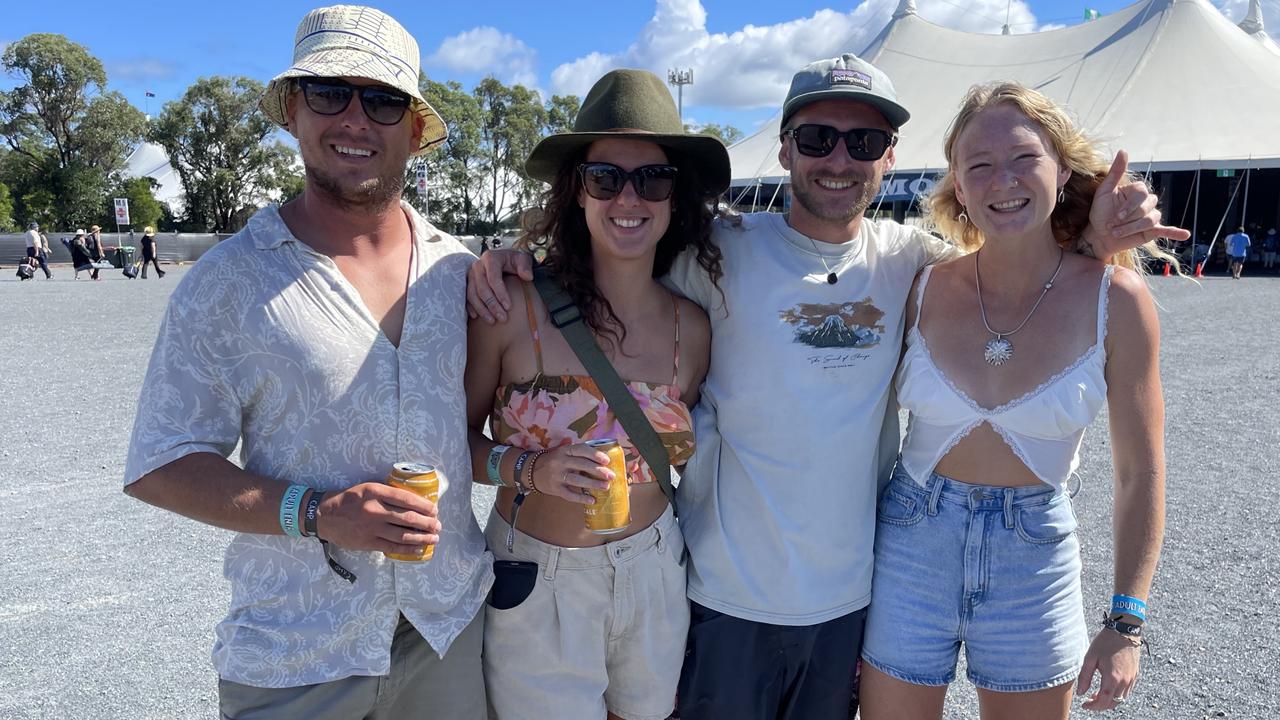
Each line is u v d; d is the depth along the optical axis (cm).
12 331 1257
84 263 2578
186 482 161
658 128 205
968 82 2767
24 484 527
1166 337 1176
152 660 323
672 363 220
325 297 171
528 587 200
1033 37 2875
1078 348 202
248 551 172
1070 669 207
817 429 217
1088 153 212
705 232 227
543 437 202
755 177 2516
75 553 422
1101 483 527
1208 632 336
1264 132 2198
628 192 200
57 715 288
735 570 219
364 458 172
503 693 205
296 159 5469
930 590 213
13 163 5078
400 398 175
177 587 384
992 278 213
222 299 165
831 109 225
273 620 170
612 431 204
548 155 215
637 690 216
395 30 188
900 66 2889
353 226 182
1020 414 203
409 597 177
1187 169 2175
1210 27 2548
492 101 5938
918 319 223
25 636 340
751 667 222
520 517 207
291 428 169
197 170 5419
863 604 224
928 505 215
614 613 204
